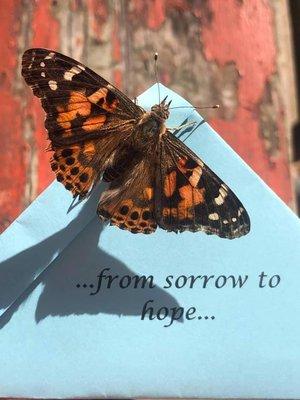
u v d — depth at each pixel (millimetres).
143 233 134
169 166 138
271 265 136
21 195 154
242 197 138
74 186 133
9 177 155
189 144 140
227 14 185
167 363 133
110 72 169
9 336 132
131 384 132
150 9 177
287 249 136
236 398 132
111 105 139
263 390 132
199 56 176
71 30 171
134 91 168
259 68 182
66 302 134
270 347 134
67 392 131
